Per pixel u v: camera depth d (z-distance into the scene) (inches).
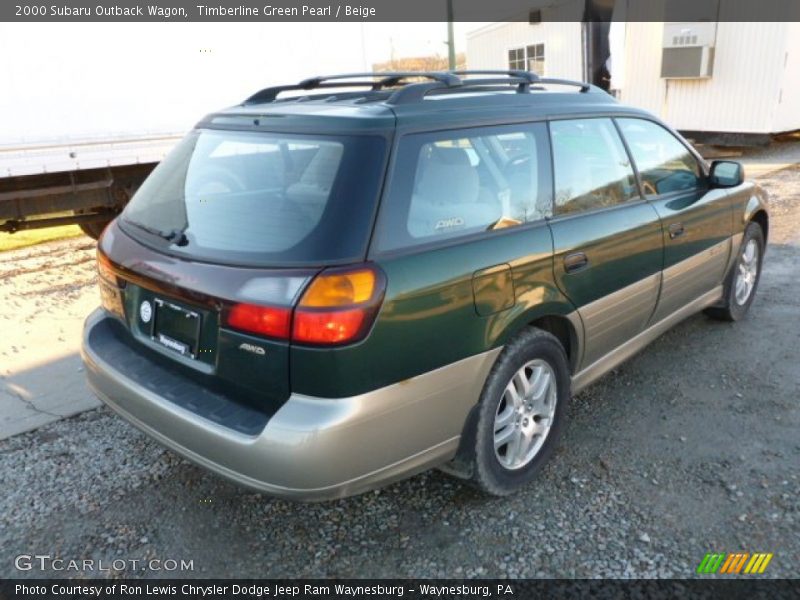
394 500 115.7
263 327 87.0
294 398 87.7
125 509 115.0
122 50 251.3
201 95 275.1
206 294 93.0
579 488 116.8
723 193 167.0
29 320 212.2
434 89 108.4
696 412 140.7
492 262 102.4
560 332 124.6
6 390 161.2
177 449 99.0
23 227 260.4
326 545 105.4
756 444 127.8
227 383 94.3
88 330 121.2
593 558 100.3
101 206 275.0
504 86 123.6
